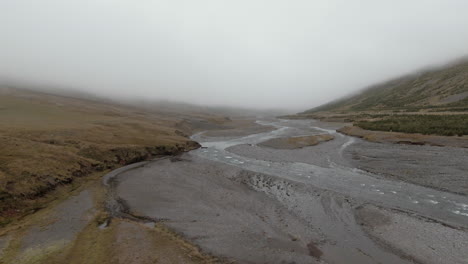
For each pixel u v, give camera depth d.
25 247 15.84
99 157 38.62
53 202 23.72
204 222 20.56
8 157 28.28
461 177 29.20
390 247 16.72
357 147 52.81
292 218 21.22
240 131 97.81
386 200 24.34
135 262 14.62
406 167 34.81
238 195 26.95
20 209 21.25
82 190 27.69
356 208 22.77
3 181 22.72
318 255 15.95
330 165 39.22
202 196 26.72
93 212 21.75
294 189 28.45
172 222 20.55
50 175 27.25
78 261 14.53
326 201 24.64
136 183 31.17
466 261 15.05
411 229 18.80
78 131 48.91
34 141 37.22
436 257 15.52
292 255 15.95
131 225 19.47
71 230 18.30
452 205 22.66
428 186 27.59
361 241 17.55
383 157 41.69
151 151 47.91
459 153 41.00
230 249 16.58
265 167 39.31
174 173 36.03
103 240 17.02
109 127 60.09
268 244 17.23
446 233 18.05
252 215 21.88
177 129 84.44
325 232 18.84
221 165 40.81
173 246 16.66
